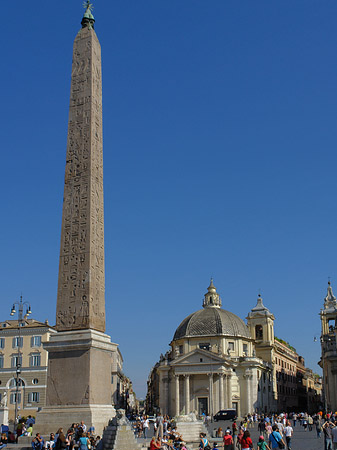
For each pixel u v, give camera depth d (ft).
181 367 261.65
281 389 346.54
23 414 203.00
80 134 90.63
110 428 73.87
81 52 96.37
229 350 274.77
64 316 82.28
